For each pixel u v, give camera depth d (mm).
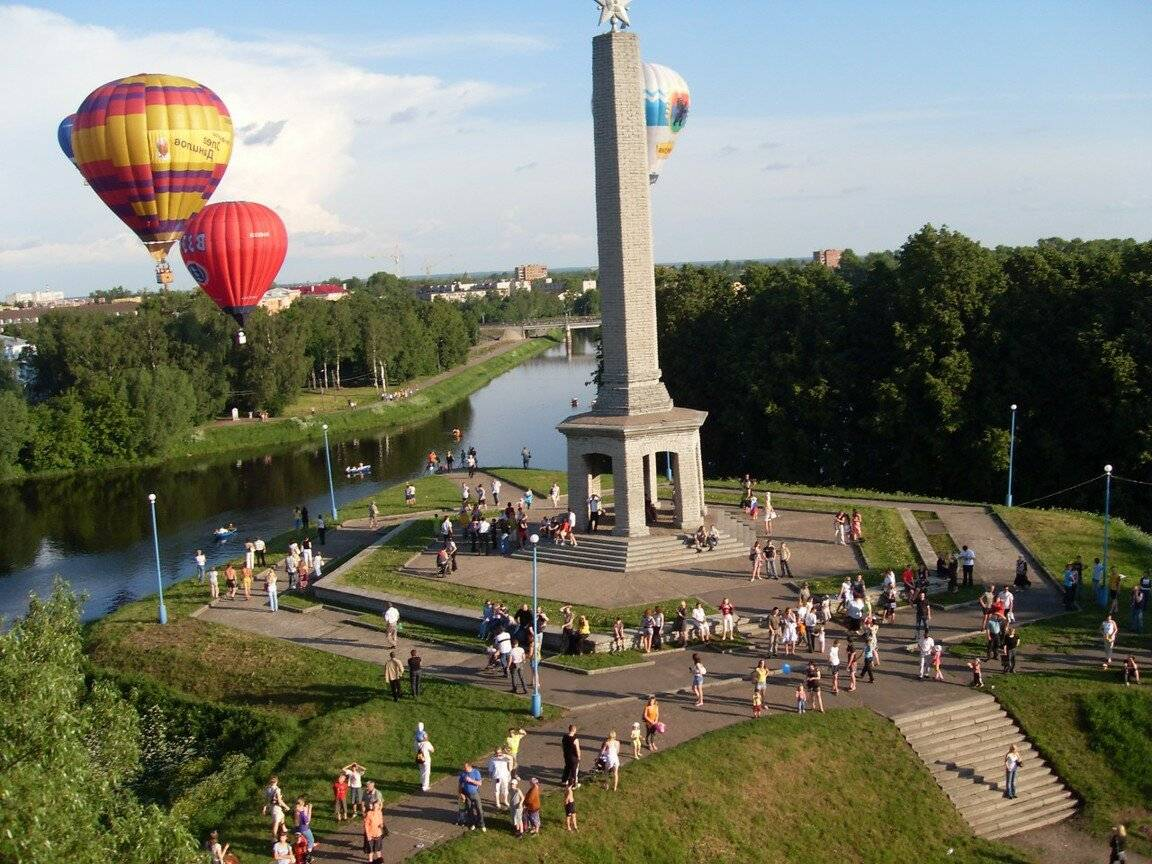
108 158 76438
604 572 60250
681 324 104000
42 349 148500
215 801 39500
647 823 35375
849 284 99875
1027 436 83250
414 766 39031
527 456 104500
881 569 58969
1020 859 36156
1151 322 77625
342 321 189375
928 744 40781
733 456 100938
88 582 80750
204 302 161125
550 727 41406
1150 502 78188
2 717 23531
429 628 54469
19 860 21109
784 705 42875
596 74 62125
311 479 120750
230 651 52906
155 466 135375
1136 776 39844
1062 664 46406
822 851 35844
